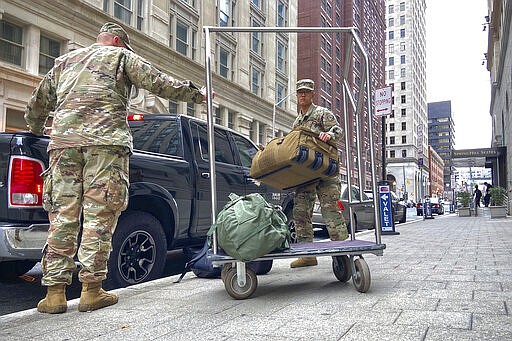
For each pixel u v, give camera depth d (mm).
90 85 3549
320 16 53812
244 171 6680
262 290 4059
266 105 36000
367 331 2658
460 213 26547
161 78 3695
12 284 5574
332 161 4441
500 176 33344
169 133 5809
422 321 2850
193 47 27703
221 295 3893
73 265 3545
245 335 2660
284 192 7391
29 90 17312
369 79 4301
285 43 40969
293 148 4145
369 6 75250
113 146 3547
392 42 109375
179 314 3250
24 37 17469
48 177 3559
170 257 7789
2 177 3973
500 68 32562
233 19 32250
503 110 32531
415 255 6266
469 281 4176
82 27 19281
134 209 4918
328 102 55625
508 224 15633
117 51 3689
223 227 3627
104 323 3064
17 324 3100
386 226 11086
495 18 35719
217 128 6477
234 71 31953
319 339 2535
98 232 3494
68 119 3496
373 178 4156
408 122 105625
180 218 5402
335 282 4340
